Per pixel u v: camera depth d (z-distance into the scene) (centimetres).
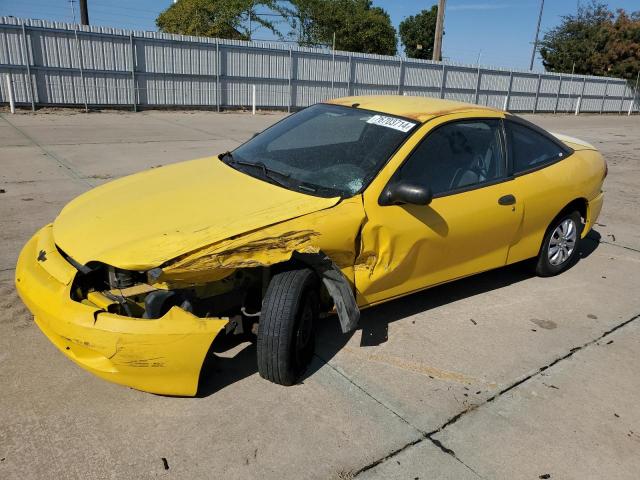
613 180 991
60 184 715
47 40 1593
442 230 363
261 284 325
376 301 354
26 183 710
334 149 370
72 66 1655
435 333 381
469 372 336
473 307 426
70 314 263
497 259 427
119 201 333
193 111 1908
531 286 476
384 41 3459
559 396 318
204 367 295
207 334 265
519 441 278
